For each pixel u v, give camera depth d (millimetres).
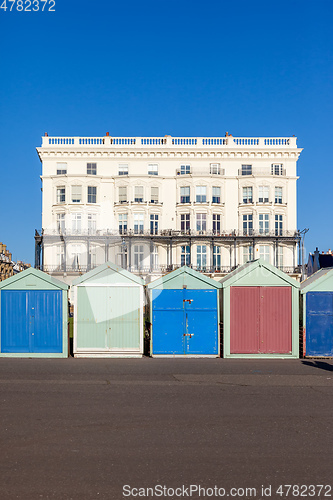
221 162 51094
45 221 49688
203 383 12742
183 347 18203
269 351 18266
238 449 7371
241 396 11133
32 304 17828
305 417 9266
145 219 49719
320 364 16750
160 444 7562
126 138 51281
